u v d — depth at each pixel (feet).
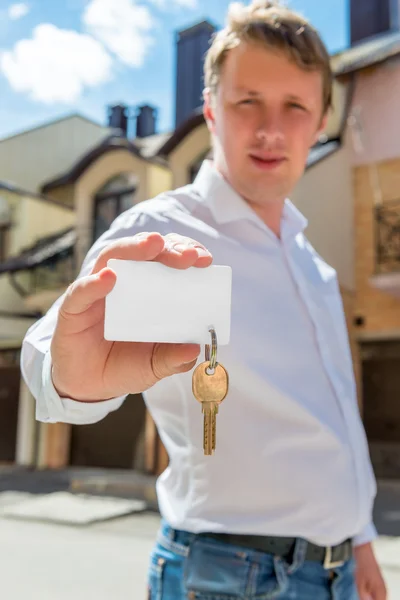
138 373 2.89
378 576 5.21
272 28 4.70
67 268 45.68
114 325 2.60
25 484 37.52
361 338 37.91
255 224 4.79
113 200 44.91
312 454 4.43
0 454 48.44
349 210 38.40
